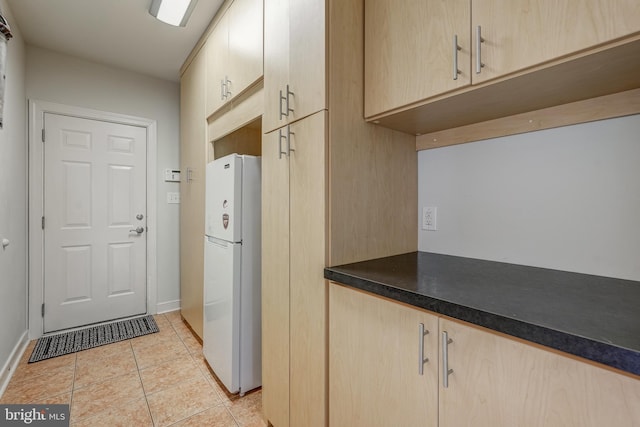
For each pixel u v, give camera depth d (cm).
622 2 66
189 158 274
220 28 206
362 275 104
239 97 187
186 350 234
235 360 173
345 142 122
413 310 89
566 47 74
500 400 71
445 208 145
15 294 213
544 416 65
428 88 103
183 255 295
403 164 147
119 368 207
